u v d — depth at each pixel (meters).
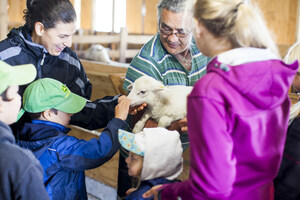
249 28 1.22
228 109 1.18
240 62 1.21
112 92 3.02
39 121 1.84
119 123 1.81
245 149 1.25
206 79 1.21
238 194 1.31
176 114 1.76
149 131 1.56
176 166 1.57
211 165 1.17
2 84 1.38
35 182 1.30
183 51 1.84
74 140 1.78
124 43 7.30
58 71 2.16
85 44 8.65
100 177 3.47
